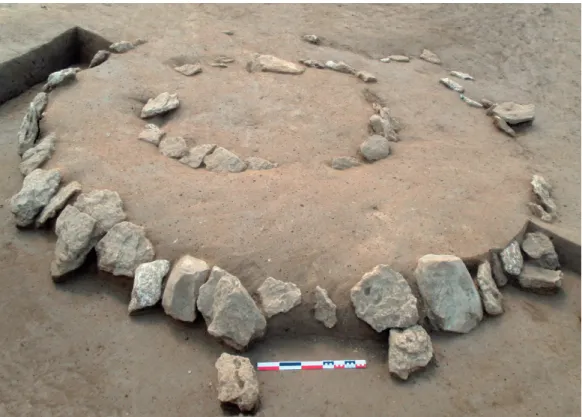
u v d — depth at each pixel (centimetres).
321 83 703
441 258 411
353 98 672
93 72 651
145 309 408
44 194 473
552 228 481
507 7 1015
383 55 859
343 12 972
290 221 444
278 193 474
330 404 355
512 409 361
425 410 356
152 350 386
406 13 990
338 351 393
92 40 774
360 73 740
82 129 550
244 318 381
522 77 855
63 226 445
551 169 604
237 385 347
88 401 353
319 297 398
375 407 355
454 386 372
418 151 581
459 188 511
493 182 535
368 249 427
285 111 629
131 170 496
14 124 629
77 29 778
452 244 440
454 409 358
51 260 449
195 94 641
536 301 445
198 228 437
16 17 780
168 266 417
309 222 444
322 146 572
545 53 915
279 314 395
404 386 370
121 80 644
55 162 506
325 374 376
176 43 767
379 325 392
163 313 411
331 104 654
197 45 771
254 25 880
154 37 783
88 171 493
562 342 410
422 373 378
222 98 639
